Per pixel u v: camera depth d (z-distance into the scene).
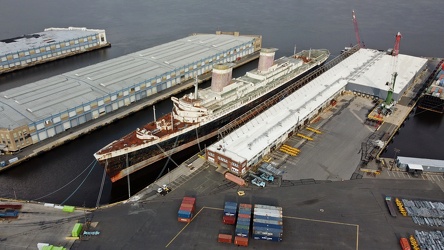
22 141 127.44
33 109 136.50
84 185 114.56
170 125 127.69
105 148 113.75
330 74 177.12
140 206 99.00
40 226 91.81
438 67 199.62
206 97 138.25
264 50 163.00
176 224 93.00
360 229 92.19
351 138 131.25
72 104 141.50
